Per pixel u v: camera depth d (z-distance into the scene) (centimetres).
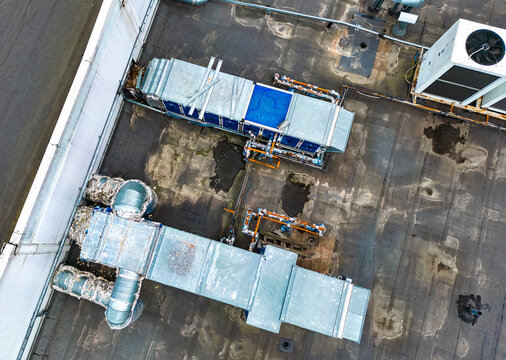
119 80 1365
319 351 1381
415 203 1481
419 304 1412
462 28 1245
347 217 1466
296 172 1488
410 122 1533
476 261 1439
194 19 1571
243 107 1323
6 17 1225
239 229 1446
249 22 1580
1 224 1102
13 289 1045
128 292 1181
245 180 1464
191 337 1373
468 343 1390
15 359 1216
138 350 1359
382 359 1378
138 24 1394
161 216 1442
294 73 1552
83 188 1336
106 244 1184
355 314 1209
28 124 1174
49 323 1345
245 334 1381
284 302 1194
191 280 1199
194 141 1489
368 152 1511
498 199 1480
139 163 1468
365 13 1605
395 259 1441
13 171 1141
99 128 1337
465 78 1306
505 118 1488
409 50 1577
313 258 1432
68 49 1220
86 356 1344
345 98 1544
